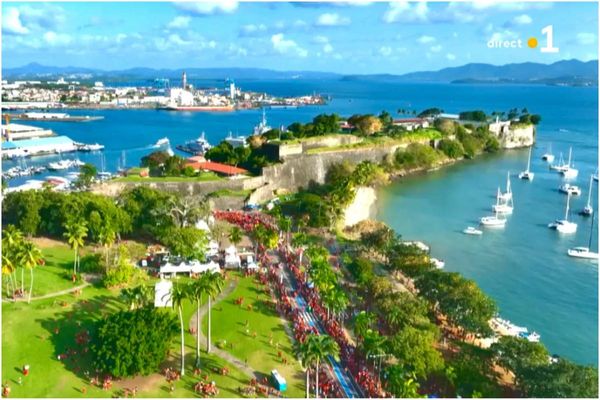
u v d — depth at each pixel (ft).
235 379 345.10
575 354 429.38
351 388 342.03
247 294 462.60
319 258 495.82
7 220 566.77
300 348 331.77
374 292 453.17
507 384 354.13
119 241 563.89
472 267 603.26
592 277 583.17
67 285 447.83
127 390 327.88
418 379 353.31
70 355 354.95
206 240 531.50
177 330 366.63
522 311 501.56
